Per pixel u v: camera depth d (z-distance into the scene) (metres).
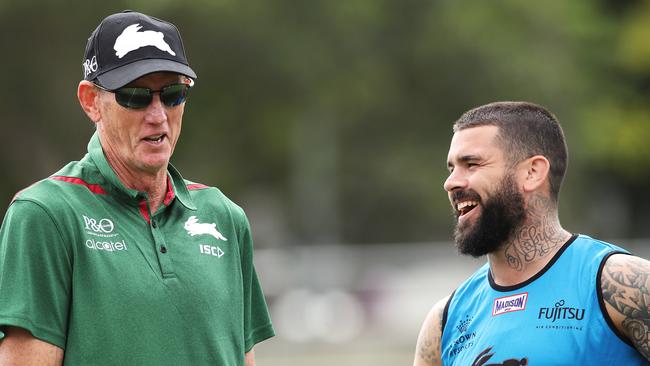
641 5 110.62
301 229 102.88
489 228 15.32
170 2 73.69
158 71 15.21
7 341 14.43
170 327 14.94
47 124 79.12
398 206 105.44
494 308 15.25
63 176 15.34
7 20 73.06
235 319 15.86
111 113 15.38
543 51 91.31
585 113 102.00
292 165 101.06
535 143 15.38
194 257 15.59
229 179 96.06
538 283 15.03
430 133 96.44
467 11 89.00
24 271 14.48
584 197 104.06
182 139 87.19
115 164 15.63
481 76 90.62
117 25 15.59
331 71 85.94
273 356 59.66
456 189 15.56
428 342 16.27
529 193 15.35
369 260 64.19
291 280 62.78
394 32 89.56
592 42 106.25
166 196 15.87
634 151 108.56
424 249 64.75
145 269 15.04
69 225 14.81
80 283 14.70
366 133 99.06
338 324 61.34
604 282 14.54
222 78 82.50
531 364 14.51
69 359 14.53
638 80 113.12
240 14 78.19
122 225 15.23
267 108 86.81
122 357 14.57
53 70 76.44
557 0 93.75
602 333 14.45
